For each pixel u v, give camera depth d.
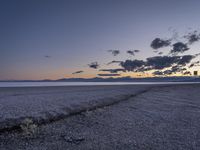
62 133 11.02
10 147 8.90
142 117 15.70
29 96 29.84
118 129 12.06
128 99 28.77
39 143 9.43
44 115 14.36
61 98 26.12
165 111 18.72
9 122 12.06
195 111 18.94
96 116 15.66
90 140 9.94
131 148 8.87
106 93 37.12
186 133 11.32
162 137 10.50
